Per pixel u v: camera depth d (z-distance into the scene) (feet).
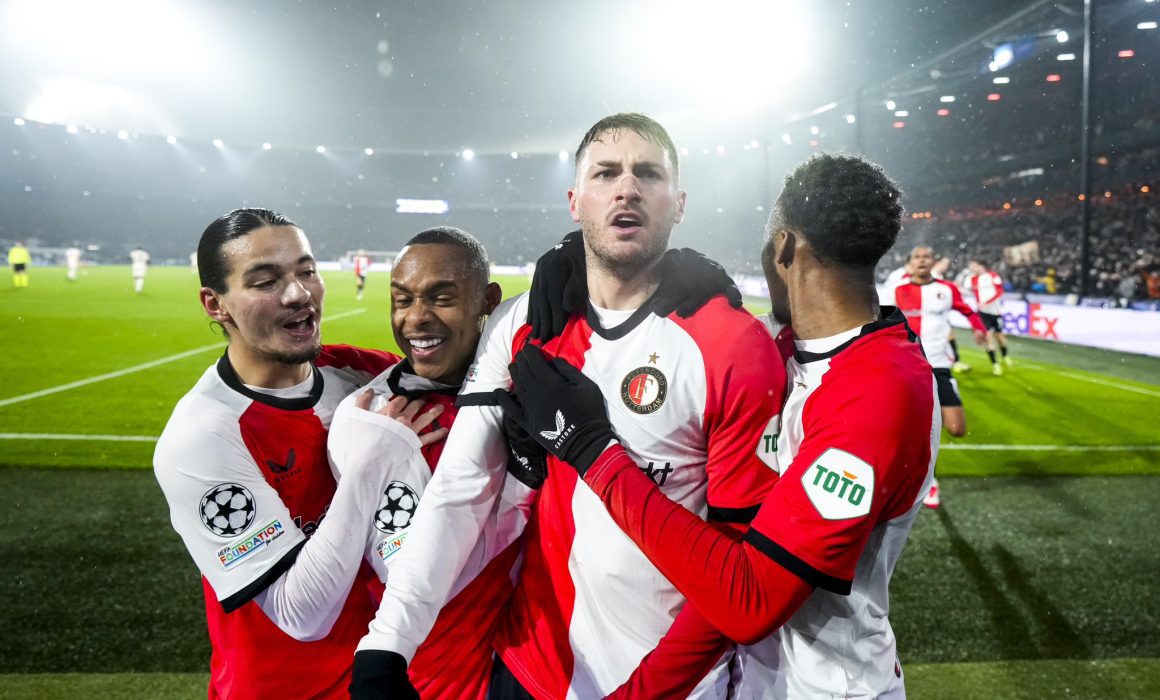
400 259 5.71
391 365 7.04
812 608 4.64
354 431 5.40
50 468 17.88
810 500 4.05
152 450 19.51
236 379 5.63
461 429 5.13
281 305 5.31
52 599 11.21
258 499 5.32
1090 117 44.06
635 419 4.66
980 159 96.73
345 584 5.21
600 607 4.82
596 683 4.86
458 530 4.88
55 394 26.08
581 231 5.26
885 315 4.79
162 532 13.97
